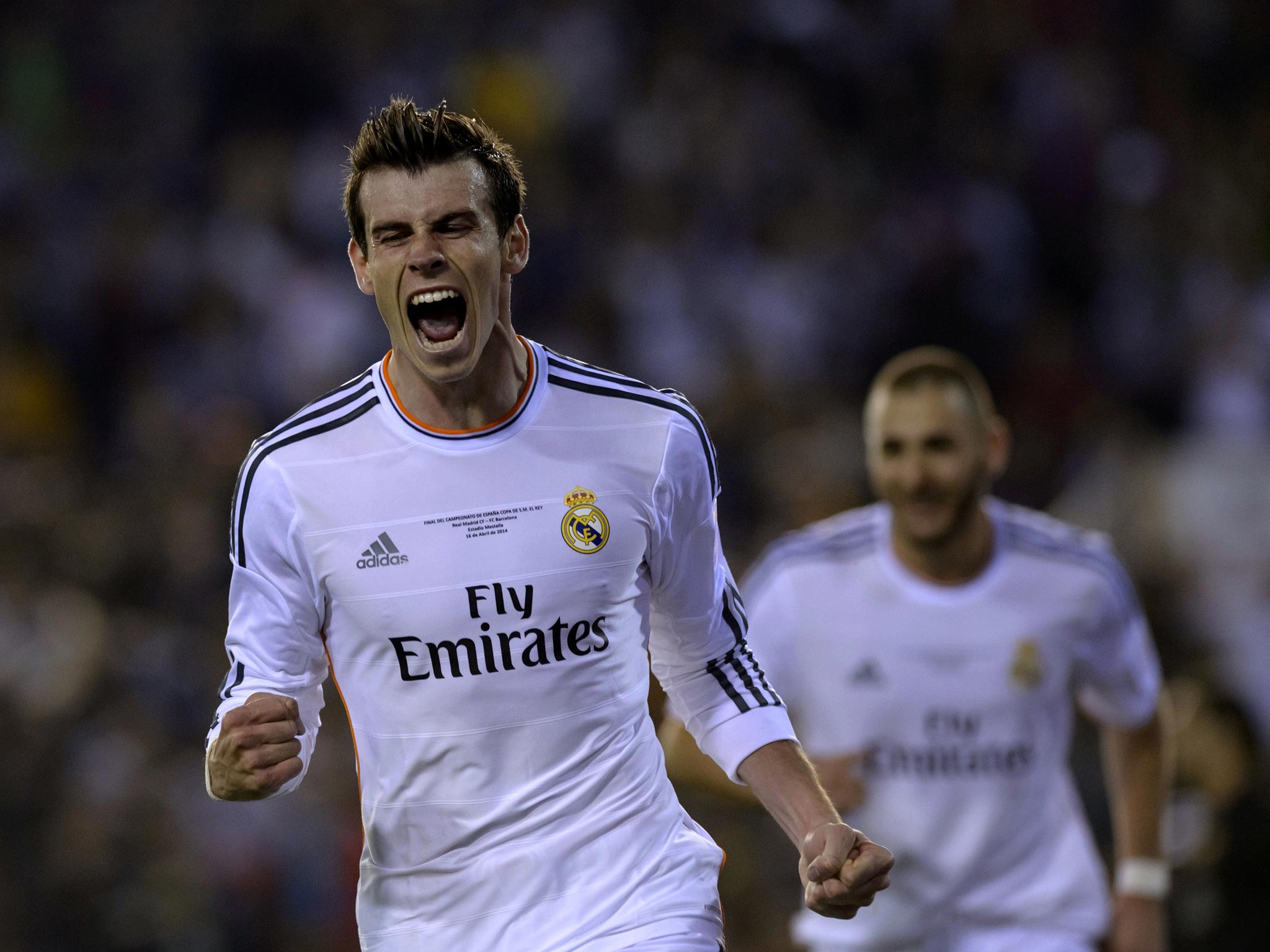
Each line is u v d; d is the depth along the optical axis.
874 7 47.16
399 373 9.48
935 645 15.00
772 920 23.27
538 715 9.34
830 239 42.16
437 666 9.28
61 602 29.14
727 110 43.75
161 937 25.11
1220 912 19.05
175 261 37.59
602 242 40.38
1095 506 36.03
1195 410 40.84
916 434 14.78
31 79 40.78
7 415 34.69
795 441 35.88
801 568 15.40
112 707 27.58
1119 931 15.70
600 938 9.33
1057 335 41.16
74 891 25.38
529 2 43.91
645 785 9.70
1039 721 15.01
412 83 42.06
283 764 8.59
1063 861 14.92
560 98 42.72
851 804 14.59
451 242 9.02
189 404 35.09
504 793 9.38
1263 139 47.72
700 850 9.92
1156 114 47.66
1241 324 41.88
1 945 25.02
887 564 15.22
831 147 44.53
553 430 9.54
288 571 9.41
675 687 10.53
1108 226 45.22
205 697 28.55
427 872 9.51
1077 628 15.08
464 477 9.37
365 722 9.51
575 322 38.38
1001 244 42.81
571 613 9.34
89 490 32.84
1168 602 32.41
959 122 45.41
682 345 38.59
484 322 9.12
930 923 14.93
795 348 39.94
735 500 34.62
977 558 15.15
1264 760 22.81
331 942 25.14
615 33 44.31
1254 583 36.03
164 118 40.84
